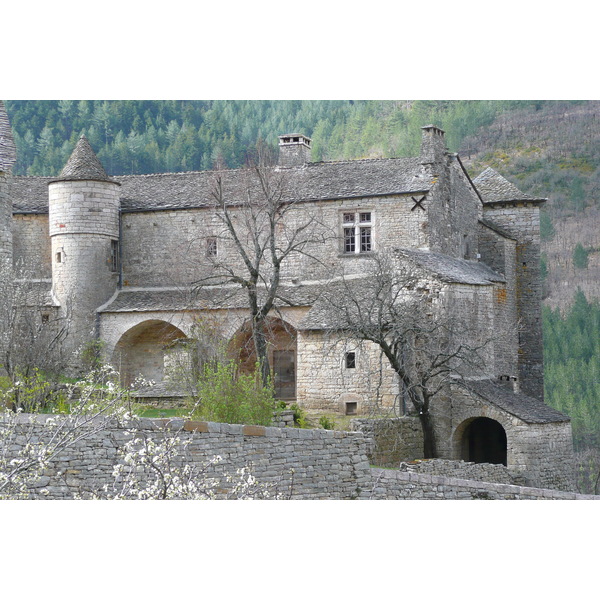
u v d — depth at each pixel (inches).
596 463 2600.9
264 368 1437.0
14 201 1804.9
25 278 1594.5
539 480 1424.7
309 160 1825.8
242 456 860.0
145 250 1759.4
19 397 1066.7
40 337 1364.4
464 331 1441.9
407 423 1405.0
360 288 1489.9
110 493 797.2
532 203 1865.2
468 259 1779.0
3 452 727.7
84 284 1708.9
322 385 1477.6
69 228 1715.1
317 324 1482.5
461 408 1460.4
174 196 1769.2
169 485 740.7
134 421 824.3
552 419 1464.1
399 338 1338.6
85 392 834.2
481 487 1004.6
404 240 1620.3
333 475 908.0
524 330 1862.7
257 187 1706.4
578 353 3324.3
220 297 1679.4
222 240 1722.4
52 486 794.8
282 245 1681.8
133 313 1695.4
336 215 1660.9
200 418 1079.0
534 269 1863.9
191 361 1471.5
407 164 1680.6
